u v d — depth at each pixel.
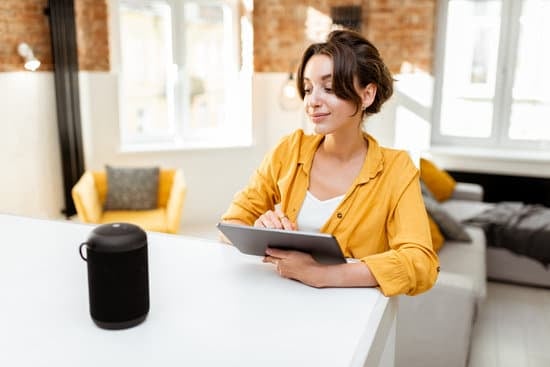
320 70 1.21
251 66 5.15
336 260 1.16
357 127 1.33
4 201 4.16
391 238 1.31
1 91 4.05
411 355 2.59
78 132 4.62
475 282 2.62
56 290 1.14
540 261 3.68
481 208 4.29
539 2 4.90
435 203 3.53
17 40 4.15
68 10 4.39
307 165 1.39
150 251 1.37
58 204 4.72
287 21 5.08
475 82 5.21
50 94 4.53
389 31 4.92
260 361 0.87
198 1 5.07
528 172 4.87
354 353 0.90
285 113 5.22
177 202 3.86
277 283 1.18
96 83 4.67
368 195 1.31
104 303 0.95
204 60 5.24
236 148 5.20
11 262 1.28
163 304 1.07
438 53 5.21
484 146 5.29
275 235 1.13
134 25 4.97
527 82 5.08
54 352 0.89
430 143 5.42
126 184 4.20
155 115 5.22
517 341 3.04
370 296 1.11
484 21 5.07
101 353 0.89
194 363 0.86
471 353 2.90
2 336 0.95
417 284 1.17
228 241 1.43
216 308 1.06
